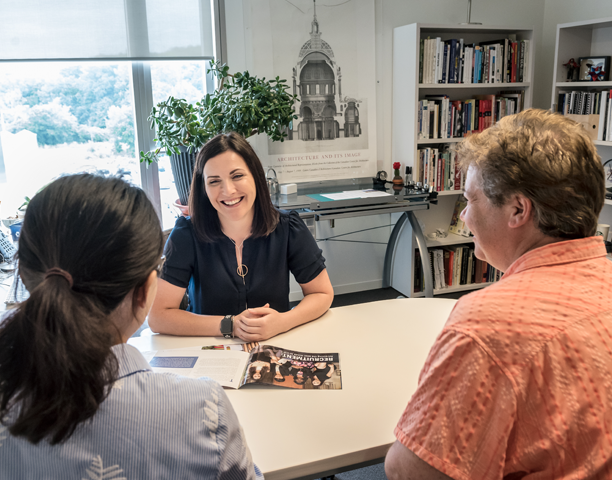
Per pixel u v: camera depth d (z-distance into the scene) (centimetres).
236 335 145
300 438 100
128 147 309
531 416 65
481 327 68
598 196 74
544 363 65
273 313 147
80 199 53
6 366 50
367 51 334
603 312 67
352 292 379
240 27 306
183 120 264
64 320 49
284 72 320
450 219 381
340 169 344
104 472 54
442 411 68
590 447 64
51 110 289
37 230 53
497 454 66
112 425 54
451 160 347
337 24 324
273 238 170
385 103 348
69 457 53
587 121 310
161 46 290
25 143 289
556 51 322
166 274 158
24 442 53
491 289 74
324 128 335
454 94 356
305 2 315
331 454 95
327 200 287
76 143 298
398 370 126
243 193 155
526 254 76
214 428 60
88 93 294
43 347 48
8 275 194
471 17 353
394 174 345
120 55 282
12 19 261
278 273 170
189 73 312
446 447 67
